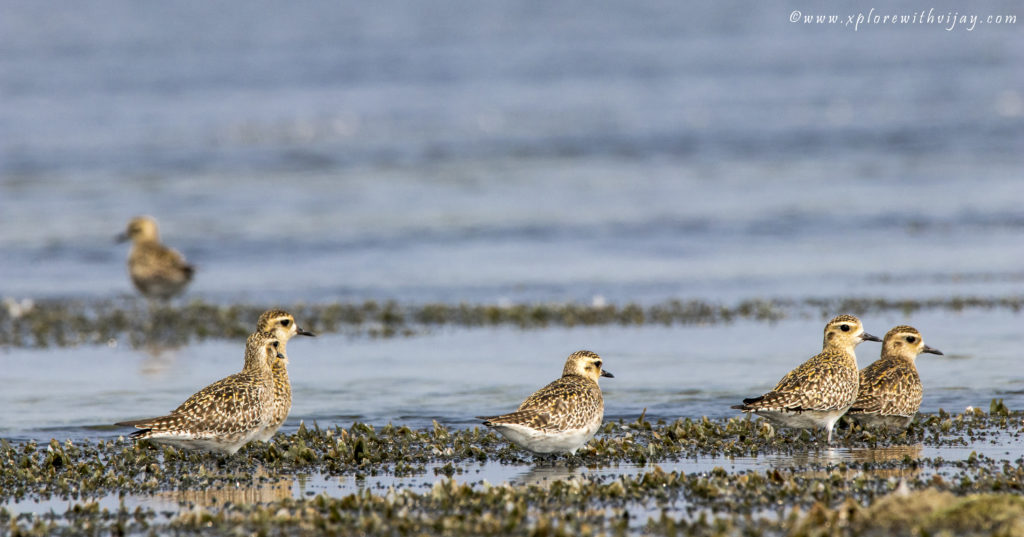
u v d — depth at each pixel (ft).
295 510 41.93
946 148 169.37
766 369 69.56
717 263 108.27
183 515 41.11
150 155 171.63
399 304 95.20
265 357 53.78
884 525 37.47
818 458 50.11
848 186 144.36
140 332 87.51
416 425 58.44
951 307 87.04
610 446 52.26
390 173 160.66
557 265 109.19
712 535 37.81
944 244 113.39
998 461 48.65
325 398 64.23
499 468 49.60
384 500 42.45
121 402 64.34
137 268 98.99
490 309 89.51
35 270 114.73
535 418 48.80
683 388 65.00
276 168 164.25
